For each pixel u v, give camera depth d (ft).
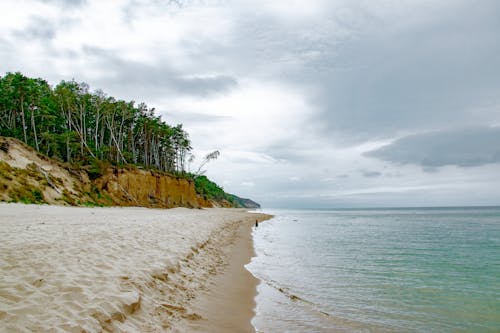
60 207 83.97
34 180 94.27
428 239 83.41
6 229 32.55
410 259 51.29
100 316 14.06
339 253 56.65
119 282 18.93
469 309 26.16
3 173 85.25
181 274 26.61
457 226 139.85
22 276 17.01
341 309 25.35
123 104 176.45
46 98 150.61
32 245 24.72
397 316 24.21
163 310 18.30
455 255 56.29
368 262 47.70
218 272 33.42
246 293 27.32
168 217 80.02
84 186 119.03
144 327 15.34
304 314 23.50
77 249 25.17
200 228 62.80
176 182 182.91
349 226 140.67
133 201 137.28
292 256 51.57
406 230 116.67
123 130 199.72
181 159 251.80
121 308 15.64
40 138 145.38
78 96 158.10
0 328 11.18
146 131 195.31
